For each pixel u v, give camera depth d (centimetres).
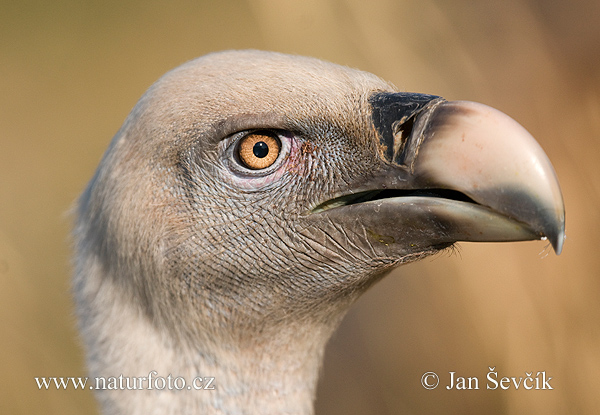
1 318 1126
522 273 1070
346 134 571
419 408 1122
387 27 1138
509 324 1070
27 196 1392
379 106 574
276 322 624
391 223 566
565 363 1048
